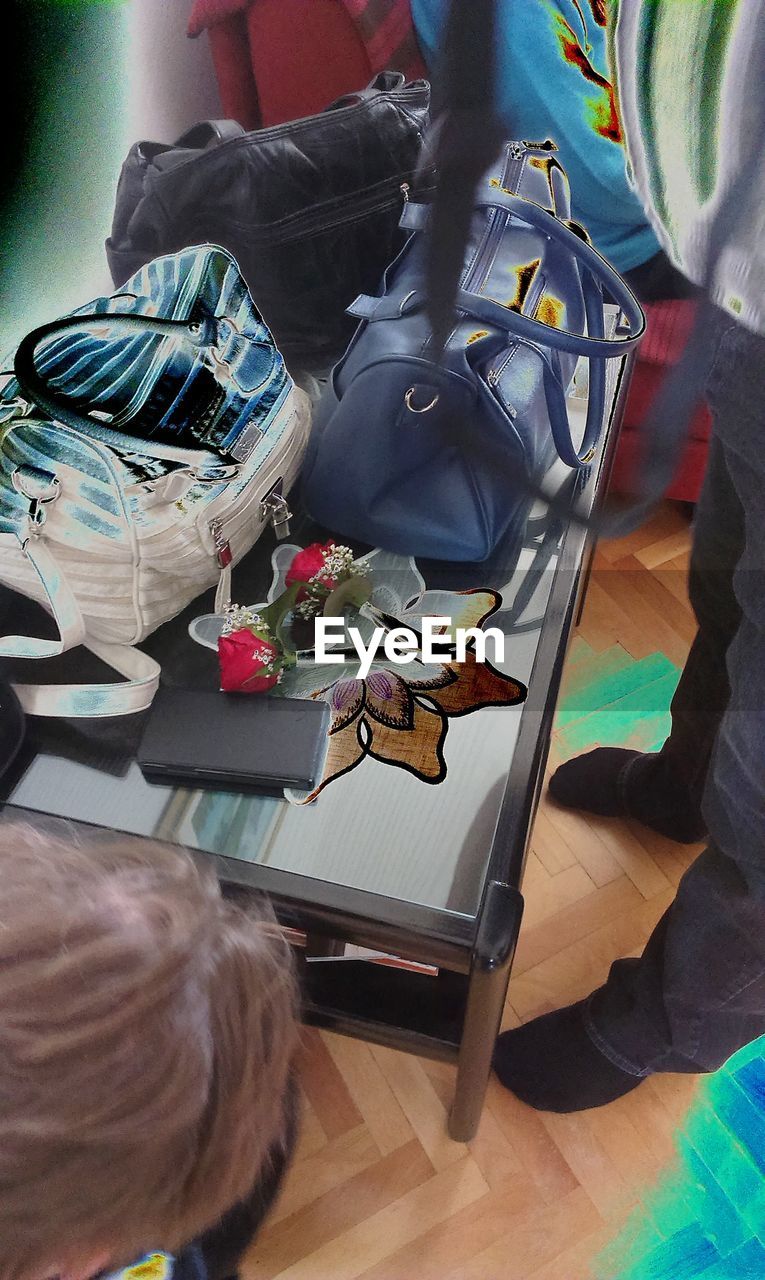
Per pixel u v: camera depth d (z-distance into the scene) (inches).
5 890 10.1
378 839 25.5
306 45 25.6
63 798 26.7
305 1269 32.6
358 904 24.0
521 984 38.2
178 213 31.7
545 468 26.8
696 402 16.7
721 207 12.8
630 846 41.4
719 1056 28.3
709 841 23.8
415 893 24.4
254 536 31.4
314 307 35.2
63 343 27.9
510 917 23.0
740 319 14.1
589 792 40.1
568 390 30.0
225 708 27.9
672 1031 28.0
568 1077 32.7
